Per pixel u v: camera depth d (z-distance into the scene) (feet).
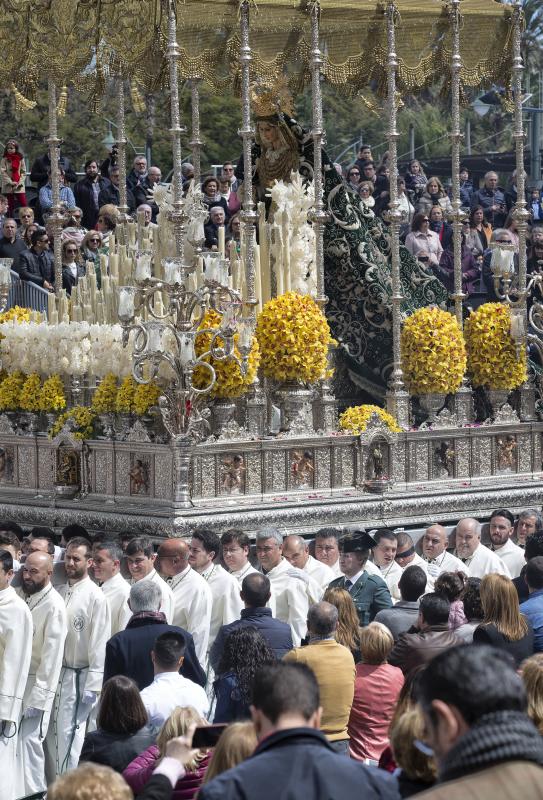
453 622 58.23
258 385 81.51
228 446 78.43
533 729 25.54
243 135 82.07
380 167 124.47
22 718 58.75
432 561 72.43
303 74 90.02
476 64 91.66
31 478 83.97
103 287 86.58
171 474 76.69
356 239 88.89
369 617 64.54
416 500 83.92
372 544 70.54
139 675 53.57
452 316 87.10
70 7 87.97
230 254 84.84
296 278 85.56
